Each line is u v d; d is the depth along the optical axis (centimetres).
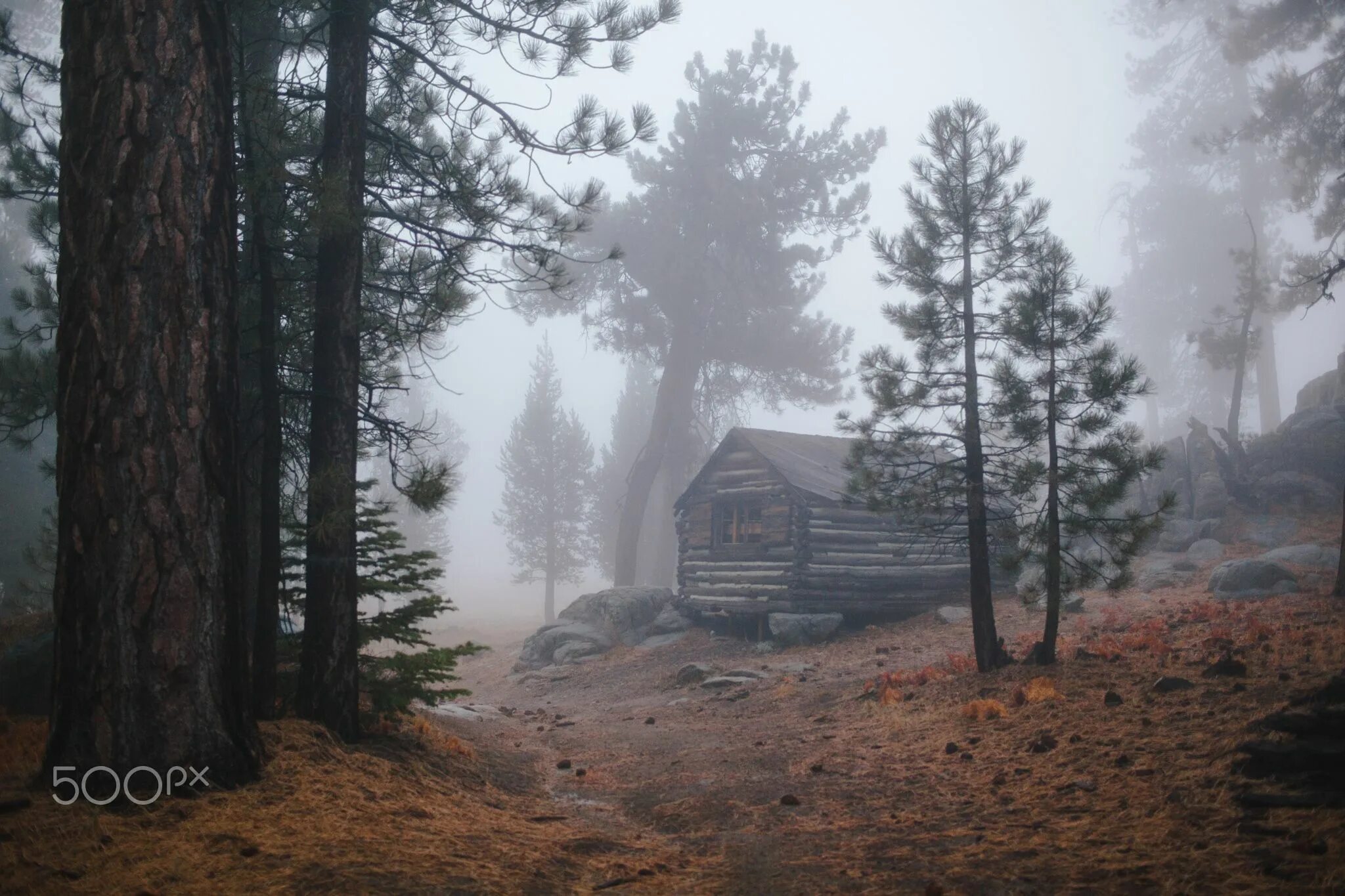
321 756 738
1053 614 1284
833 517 2408
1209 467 2730
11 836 521
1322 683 837
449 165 979
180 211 645
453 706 1631
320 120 1020
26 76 1024
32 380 1098
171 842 533
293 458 1062
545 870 569
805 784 887
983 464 1403
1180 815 611
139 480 614
